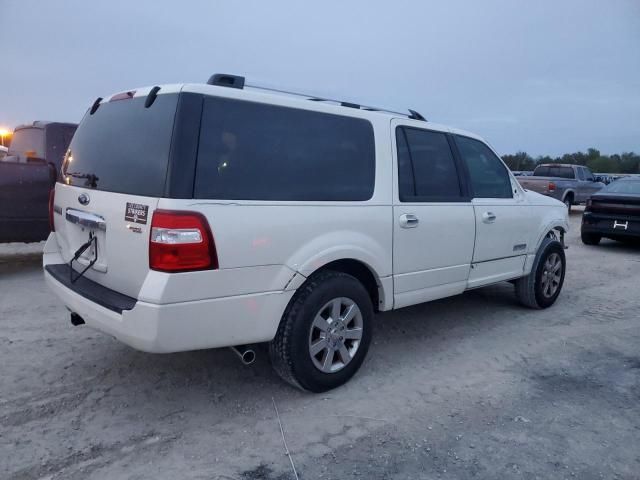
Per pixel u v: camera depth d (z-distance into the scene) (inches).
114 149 129.8
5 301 218.5
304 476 107.4
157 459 111.4
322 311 136.9
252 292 122.4
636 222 402.3
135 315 112.0
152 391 141.5
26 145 311.1
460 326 204.8
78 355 163.0
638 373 163.5
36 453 111.8
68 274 143.9
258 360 163.6
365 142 150.5
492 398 143.6
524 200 215.5
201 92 118.3
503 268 204.4
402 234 156.8
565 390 150.0
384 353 174.2
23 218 260.1
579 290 272.1
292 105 134.6
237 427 125.0
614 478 110.0
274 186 127.0
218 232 114.7
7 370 151.0
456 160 182.2
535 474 110.3
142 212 113.8
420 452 116.8
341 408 135.5
